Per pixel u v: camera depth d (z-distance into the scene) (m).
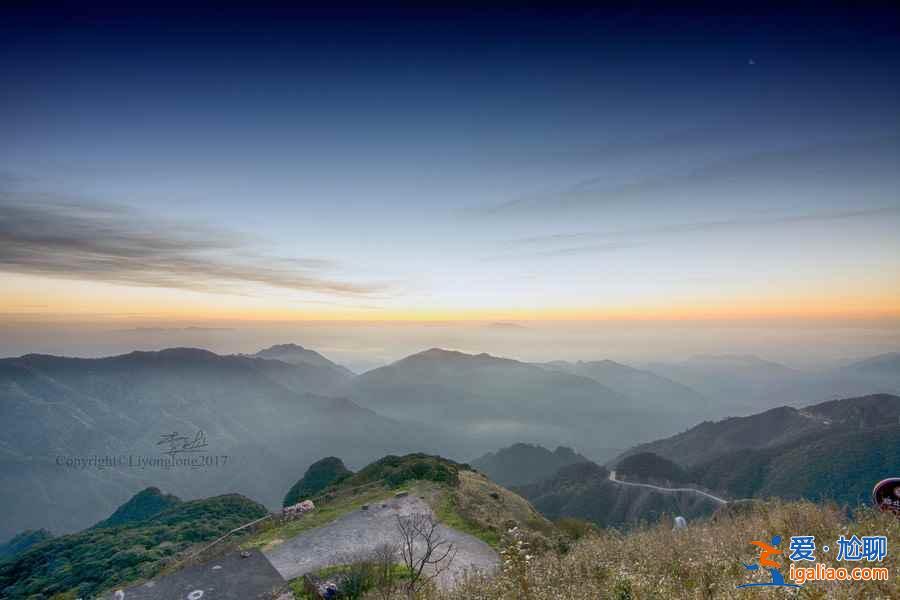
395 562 15.93
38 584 47.47
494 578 9.12
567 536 19.59
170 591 13.19
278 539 19.95
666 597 6.19
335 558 17.30
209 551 19.86
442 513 23.50
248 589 13.33
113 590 13.68
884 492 8.63
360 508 24.11
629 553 9.38
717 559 7.46
